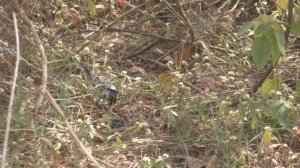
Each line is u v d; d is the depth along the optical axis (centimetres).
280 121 666
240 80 777
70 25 881
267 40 644
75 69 775
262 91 709
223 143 654
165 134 698
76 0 927
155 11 923
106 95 745
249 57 833
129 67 852
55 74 754
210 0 959
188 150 678
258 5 940
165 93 744
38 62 758
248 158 647
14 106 677
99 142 684
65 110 699
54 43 825
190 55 838
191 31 826
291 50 852
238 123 671
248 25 646
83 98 743
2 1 779
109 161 653
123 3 907
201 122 699
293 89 796
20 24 759
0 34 764
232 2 947
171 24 893
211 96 726
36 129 657
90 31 874
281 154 664
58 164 633
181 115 699
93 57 794
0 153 625
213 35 845
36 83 753
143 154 668
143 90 764
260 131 696
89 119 680
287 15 697
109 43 892
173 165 656
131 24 910
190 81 780
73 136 593
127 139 694
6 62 692
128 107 748
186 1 910
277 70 761
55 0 879
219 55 837
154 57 880
